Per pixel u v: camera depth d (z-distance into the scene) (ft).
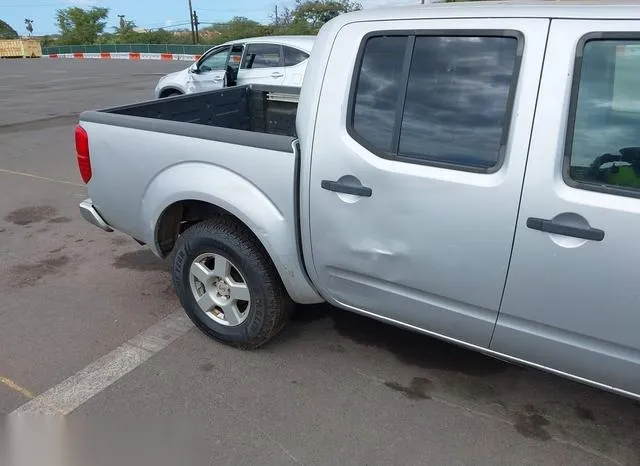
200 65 33.88
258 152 8.77
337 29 8.16
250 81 30.09
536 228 6.73
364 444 8.05
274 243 8.94
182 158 9.66
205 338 10.80
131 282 13.37
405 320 8.48
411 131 7.59
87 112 11.14
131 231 11.16
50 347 10.55
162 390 9.27
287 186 8.61
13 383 9.48
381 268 8.14
